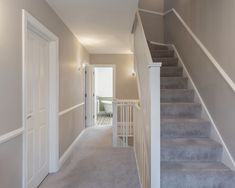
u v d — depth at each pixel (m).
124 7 3.17
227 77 2.37
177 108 3.21
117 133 5.41
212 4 2.79
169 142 2.67
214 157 2.57
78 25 4.07
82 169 3.52
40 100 2.99
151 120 2.10
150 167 2.15
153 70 2.07
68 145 4.34
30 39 2.62
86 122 7.25
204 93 3.08
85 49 6.50
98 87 10.95
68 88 4.32
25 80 2.25
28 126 2.56
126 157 4.15
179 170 2.30
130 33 4.66
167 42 5.27
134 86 7.45
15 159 2.11
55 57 3.35
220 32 2.56
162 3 5.66
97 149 4.70
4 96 1.89
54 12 3.31
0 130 1.83
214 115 2.76
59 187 2.87
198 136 2.89
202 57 3.13
